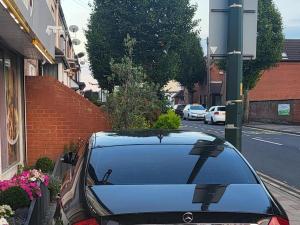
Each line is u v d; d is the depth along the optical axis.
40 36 9.44
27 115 12.03
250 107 42.50
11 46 9.50
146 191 3.91
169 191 3.90
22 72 11.60
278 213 3.68
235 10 6.62
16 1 6.35
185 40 24.42
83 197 3.93
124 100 13.52
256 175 4.41
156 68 24.23
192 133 5.32
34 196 6.34
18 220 5.90
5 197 6.04
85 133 12.30
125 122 13.45
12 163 10.16
